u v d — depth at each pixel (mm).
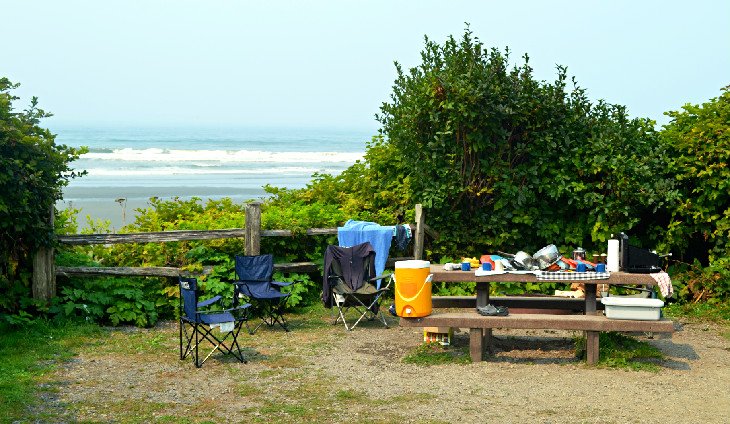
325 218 11539
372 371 7812
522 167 11531
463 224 11773
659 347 8969
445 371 7809
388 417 6289
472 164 11523
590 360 8008
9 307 9359
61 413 6371
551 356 8438
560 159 11344
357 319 10344
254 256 9836
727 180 10773
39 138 9422
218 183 37406
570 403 6688
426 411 6453
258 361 8203
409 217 11758
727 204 11211
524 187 11391
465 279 8312
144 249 10680
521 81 11406
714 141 11023
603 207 11211
